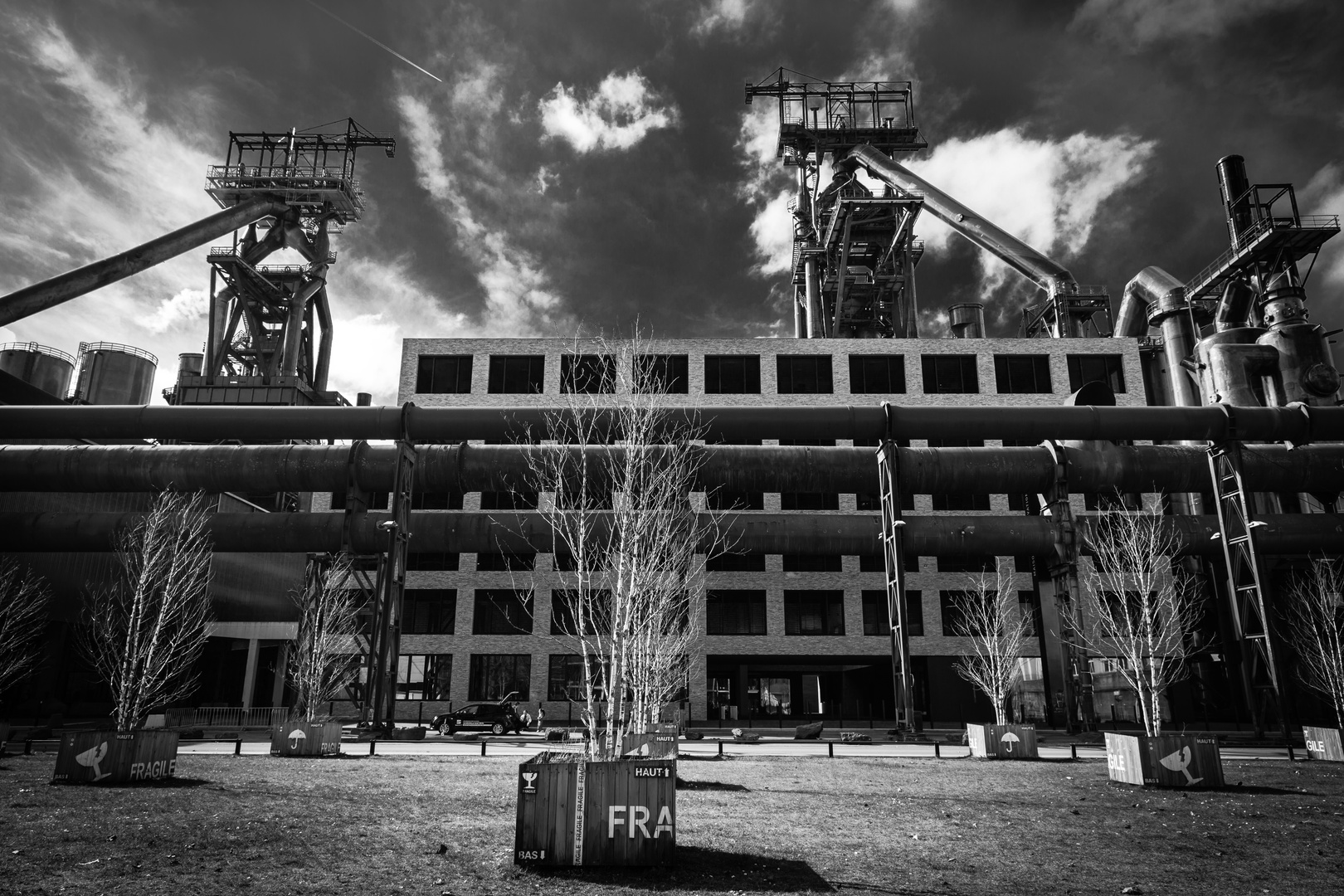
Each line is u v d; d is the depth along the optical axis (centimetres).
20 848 942
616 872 901
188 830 1058
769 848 1048
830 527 3703
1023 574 5144
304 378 7669
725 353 5553
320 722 2370
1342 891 891
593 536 3406
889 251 6794
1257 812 1405
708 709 5212
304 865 905
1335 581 4209
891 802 1477
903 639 3412
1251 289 4809
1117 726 4278
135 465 3512
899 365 5588
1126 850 1084
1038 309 7025
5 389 5050
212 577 4466
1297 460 3656
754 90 7575
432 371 5525
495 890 821
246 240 7269
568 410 3575
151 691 3453
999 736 2450
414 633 5078
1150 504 5147
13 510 3772
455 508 5316
